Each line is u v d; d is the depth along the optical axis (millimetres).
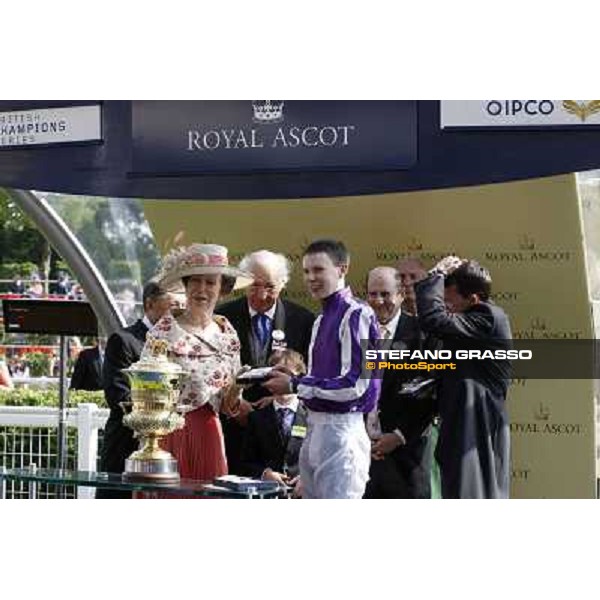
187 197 7777
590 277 7551
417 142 7531
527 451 7676
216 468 7688
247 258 7750
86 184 7875
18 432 10641
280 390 7680
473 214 7551
